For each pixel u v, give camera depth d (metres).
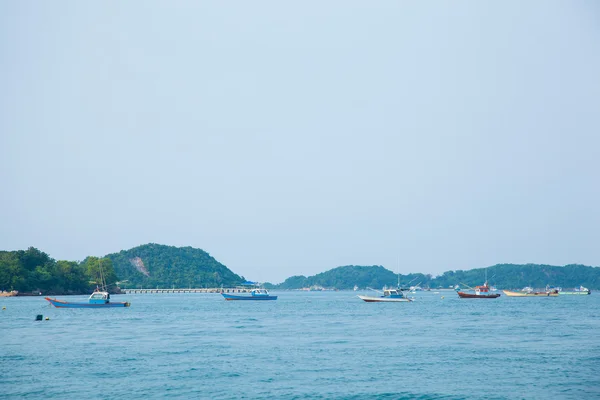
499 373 56.56
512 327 102.19
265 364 61.50
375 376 55.28
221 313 152.00
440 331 95.06
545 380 53.50
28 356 66.81
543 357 65.62
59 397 47.62
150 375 55.81
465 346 75.00
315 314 146.50
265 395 48.25
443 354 68.06
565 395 48.25
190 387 50.94
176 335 89.50
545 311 156.75
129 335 89.62
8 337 86.50
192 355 67.56
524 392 49.25
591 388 50.50
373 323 113.12
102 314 145.38
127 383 52.44
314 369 58.72
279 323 114.12
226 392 49.19
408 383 52.47
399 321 118.62
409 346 75.25
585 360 63.53
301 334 90.69
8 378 54.44
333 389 50.22
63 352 70.00
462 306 194.25
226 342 79.94
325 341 80.94
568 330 95.94
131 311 161.75
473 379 53.94
